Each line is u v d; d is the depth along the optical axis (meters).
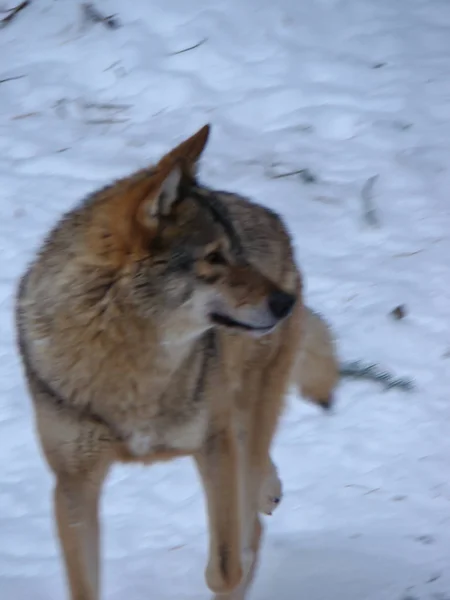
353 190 15.45
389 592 8.93
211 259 7.65
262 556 9.72
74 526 8.20
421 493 10.51
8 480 10.73
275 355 9.51
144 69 17.58
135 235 7.48
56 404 7.93
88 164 15.74
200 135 8.02
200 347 8.09
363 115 16.92
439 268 14.02
